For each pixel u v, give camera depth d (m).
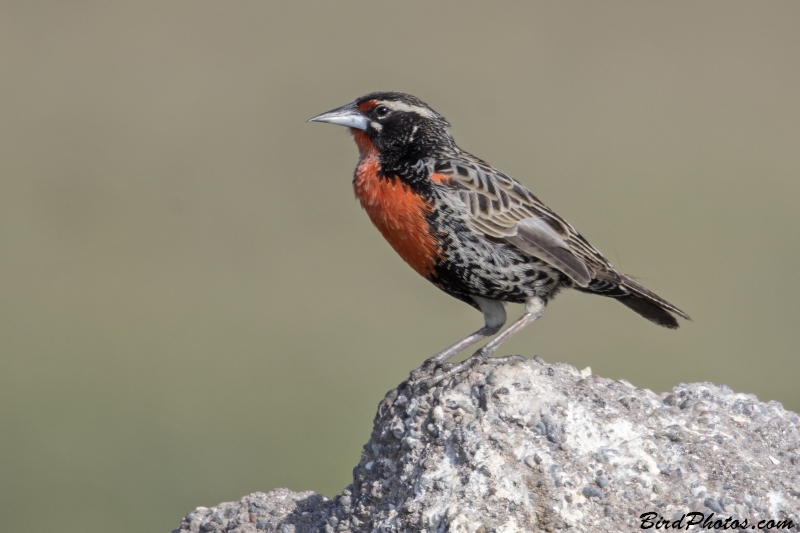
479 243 11.71
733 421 10.40
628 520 9.37
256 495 11.30
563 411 9.97
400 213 11.80
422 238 11.80
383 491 10.10
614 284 12.41
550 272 11.95
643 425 10.06
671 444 9.95
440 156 12.09
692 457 9.86
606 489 9.53
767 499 9.63
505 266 11.77
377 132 12.23
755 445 10.20
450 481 9.66
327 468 20.48
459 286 12.11
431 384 10.52
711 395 10.84
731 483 9.71
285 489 11.42
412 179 11.79
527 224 11.73
